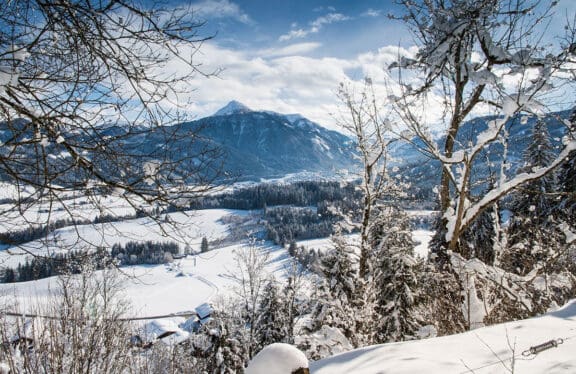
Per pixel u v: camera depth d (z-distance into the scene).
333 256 13.82
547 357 3.31
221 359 17.78
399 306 13.47
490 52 5.27
